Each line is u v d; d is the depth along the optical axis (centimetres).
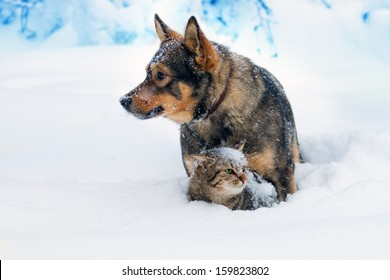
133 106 615
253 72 658
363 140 744
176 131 993
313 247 442
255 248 443
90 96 1160
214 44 651
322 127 1030
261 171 647
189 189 617
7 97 1138
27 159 889
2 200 590
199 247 448
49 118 1034
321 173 689
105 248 448
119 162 880
